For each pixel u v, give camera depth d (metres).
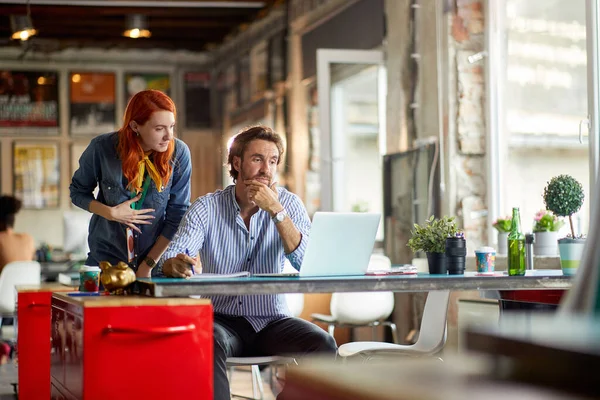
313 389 0.90
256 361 3.18
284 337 3.25
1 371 6.30
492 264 3.22
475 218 6.11
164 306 2.52
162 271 2.88
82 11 10.99
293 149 10.09
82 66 13.40
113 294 2.83
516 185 5.79
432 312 3.54
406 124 6.87
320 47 9.12
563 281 2.95
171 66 13.68
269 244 3.32
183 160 3.57
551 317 1.00
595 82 4.79
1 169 13.16
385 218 7.03
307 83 9.59
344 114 9.39
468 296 5.20
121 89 13.52
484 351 0.92
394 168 6.89
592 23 4.82
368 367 0.93
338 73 7.56
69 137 13.34
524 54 5.66
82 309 2.47
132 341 2.49
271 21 10.73
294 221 3.38
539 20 5.45
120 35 12.95
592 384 0.79
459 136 6.12
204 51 13.76
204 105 13.77
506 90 5.93
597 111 4.77
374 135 9.33
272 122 10.95
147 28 11.72
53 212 13.27
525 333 0.89
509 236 3.10
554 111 5.25
